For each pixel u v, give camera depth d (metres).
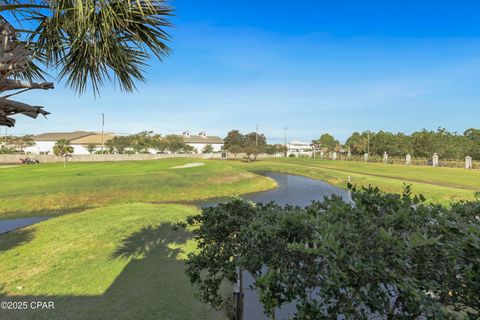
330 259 1.62
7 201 14.60
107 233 8.07
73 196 16.12
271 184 24.69
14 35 3.65
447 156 46.59
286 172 36.03
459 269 1.71
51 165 38.97
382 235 1.66
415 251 1.71
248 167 41.75
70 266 5.89
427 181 21.94
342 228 1.79
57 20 3.55
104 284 5.09
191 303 4.48
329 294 1.67
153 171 27.27
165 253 6.61
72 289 4.92
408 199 2.20
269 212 2.91
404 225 1.91
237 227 3.29
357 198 2.24
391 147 56.66
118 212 10.77
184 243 7.30
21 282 5.19
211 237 3.49
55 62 4.23
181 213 11.00
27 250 6.86
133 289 4.91
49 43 4.05
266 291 1.79
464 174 27.84
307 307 1.74
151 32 3.95
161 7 3.79
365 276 1.62
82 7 3.20
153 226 8.83
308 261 1.92
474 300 1.68
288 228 1.97
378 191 2.34
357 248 1.72
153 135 78.94
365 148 65.56
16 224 11.78
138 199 17.00
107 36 3.53
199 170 27.55
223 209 3.62
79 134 77.12
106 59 3.99
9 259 6.29
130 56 4.18
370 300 1.64
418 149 50.19
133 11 3.61
